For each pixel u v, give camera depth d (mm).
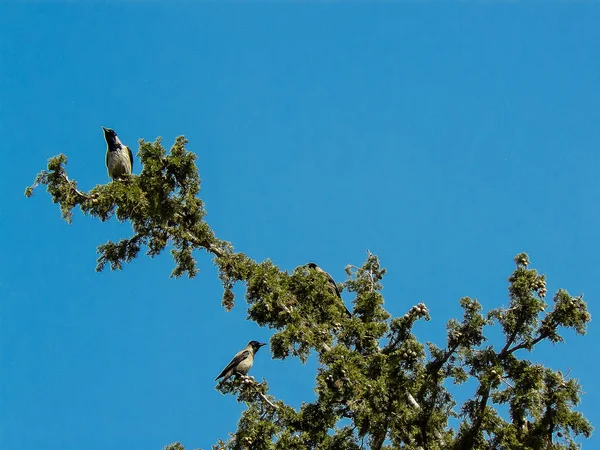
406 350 14047
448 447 14531
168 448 15430
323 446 13953
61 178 15664
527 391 14344
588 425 14211
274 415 14711
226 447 14297
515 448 14109
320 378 13805
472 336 14812
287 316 15680
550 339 14961
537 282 15086
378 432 13695
